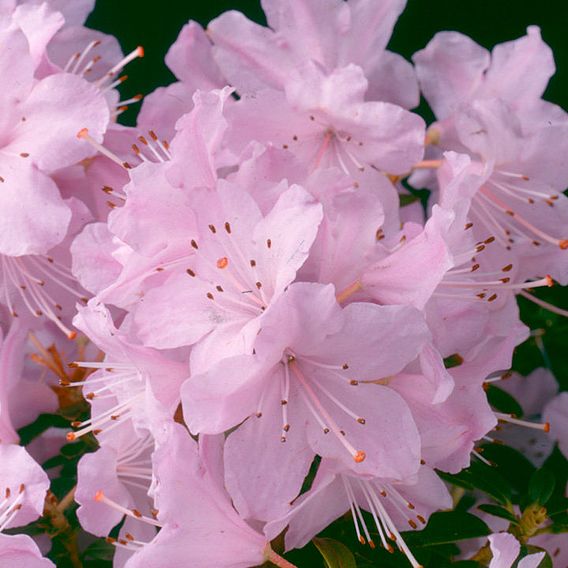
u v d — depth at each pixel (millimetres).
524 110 423
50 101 385
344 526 379
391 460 351
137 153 392
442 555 395
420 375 357
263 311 352
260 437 350
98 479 368
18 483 367
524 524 392
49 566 350
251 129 398
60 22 394
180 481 347
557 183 413
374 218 355
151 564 349
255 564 358
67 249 402
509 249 411
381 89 415
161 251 359
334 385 355
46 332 425
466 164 370
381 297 355
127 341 354
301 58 411
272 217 351
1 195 383
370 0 409
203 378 339
